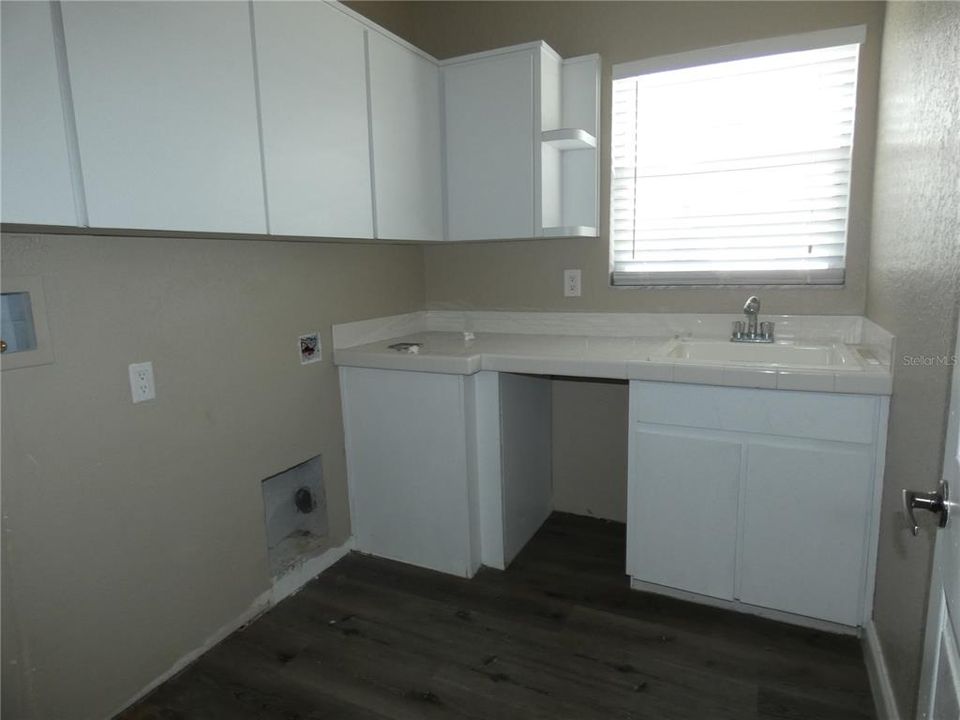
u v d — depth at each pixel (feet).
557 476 9.33
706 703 5.39
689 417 6.33
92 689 5.22
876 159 6.86
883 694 5.02
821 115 7.32
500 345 7.97
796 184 7.54
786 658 5.90
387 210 7.09
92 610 5.19
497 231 7.91
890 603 5.08
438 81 8.01
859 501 5.75
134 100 4.39
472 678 5.78
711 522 6.43
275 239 6.47
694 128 7.94
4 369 4.49
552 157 7.91
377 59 6.81
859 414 5.62
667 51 7.78
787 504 6.05
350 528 8.23
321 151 6.10
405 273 9.29
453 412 7.23
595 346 7.70
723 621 6.50
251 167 5.35
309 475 7.87
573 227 7.67
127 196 4.37
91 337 5.07
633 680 5.69
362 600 7.13
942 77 4.00
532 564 7.84
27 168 3.79
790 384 5.76
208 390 6.15
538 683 5.69
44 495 4.79
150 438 5.60
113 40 4.24
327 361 7.73
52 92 3.90
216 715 5.41
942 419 3.76
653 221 8.32
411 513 7.77
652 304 8.38
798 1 7.08
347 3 7.89
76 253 4.93
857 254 7.27
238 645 6.34
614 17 8.01
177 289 5.79
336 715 5.37
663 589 7.02
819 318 7.54
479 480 7.64
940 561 2.96
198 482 6.10
